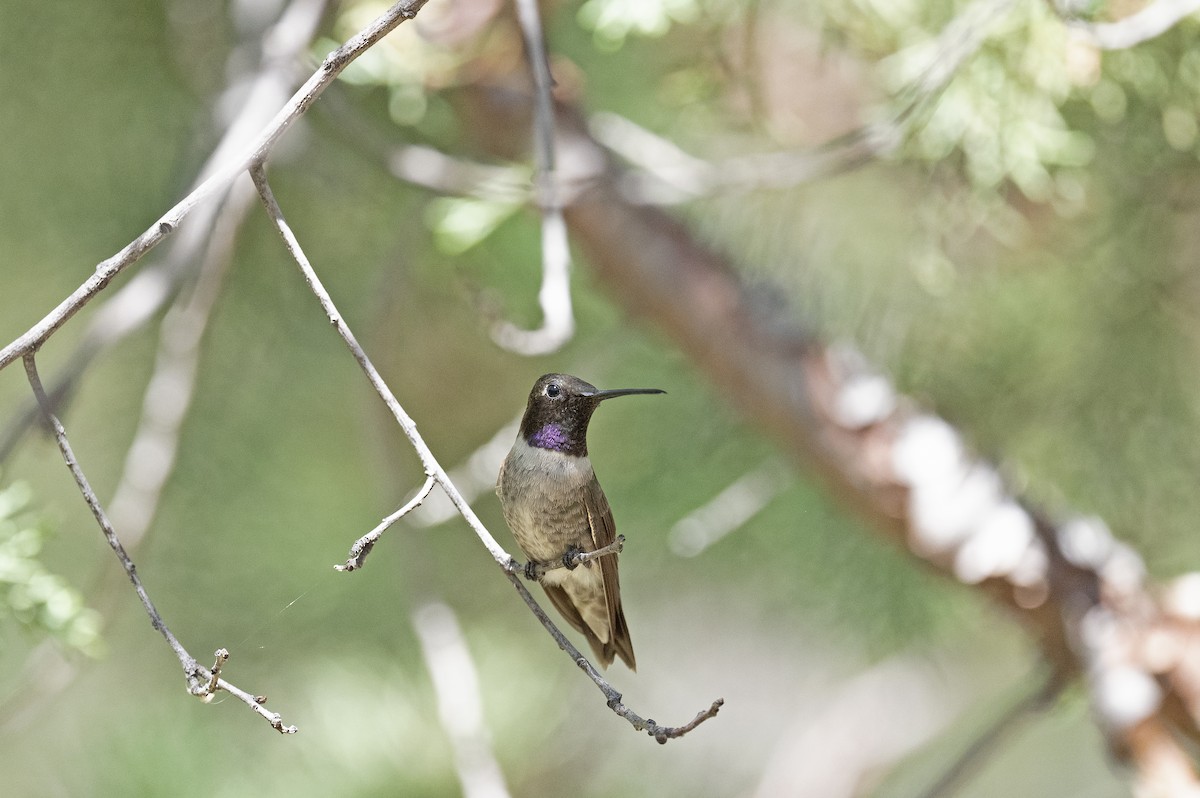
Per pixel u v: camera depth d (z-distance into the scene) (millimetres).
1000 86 8867
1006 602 8516
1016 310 9781
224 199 8258
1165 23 7418
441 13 9234
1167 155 9328
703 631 13211
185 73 11000
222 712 11125
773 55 9930
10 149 10906
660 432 11078
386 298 10266
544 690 11938
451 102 10180
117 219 11055
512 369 11492
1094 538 8719
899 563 10305
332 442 11766
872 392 8922
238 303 11195
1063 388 9641
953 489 8570
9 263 11195
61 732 11047
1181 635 8094
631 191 8742
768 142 10430
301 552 11469
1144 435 9523
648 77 10781
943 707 14125
